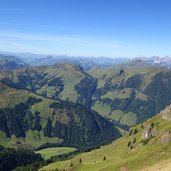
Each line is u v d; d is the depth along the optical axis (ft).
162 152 506.07
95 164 622.95
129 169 493.77
